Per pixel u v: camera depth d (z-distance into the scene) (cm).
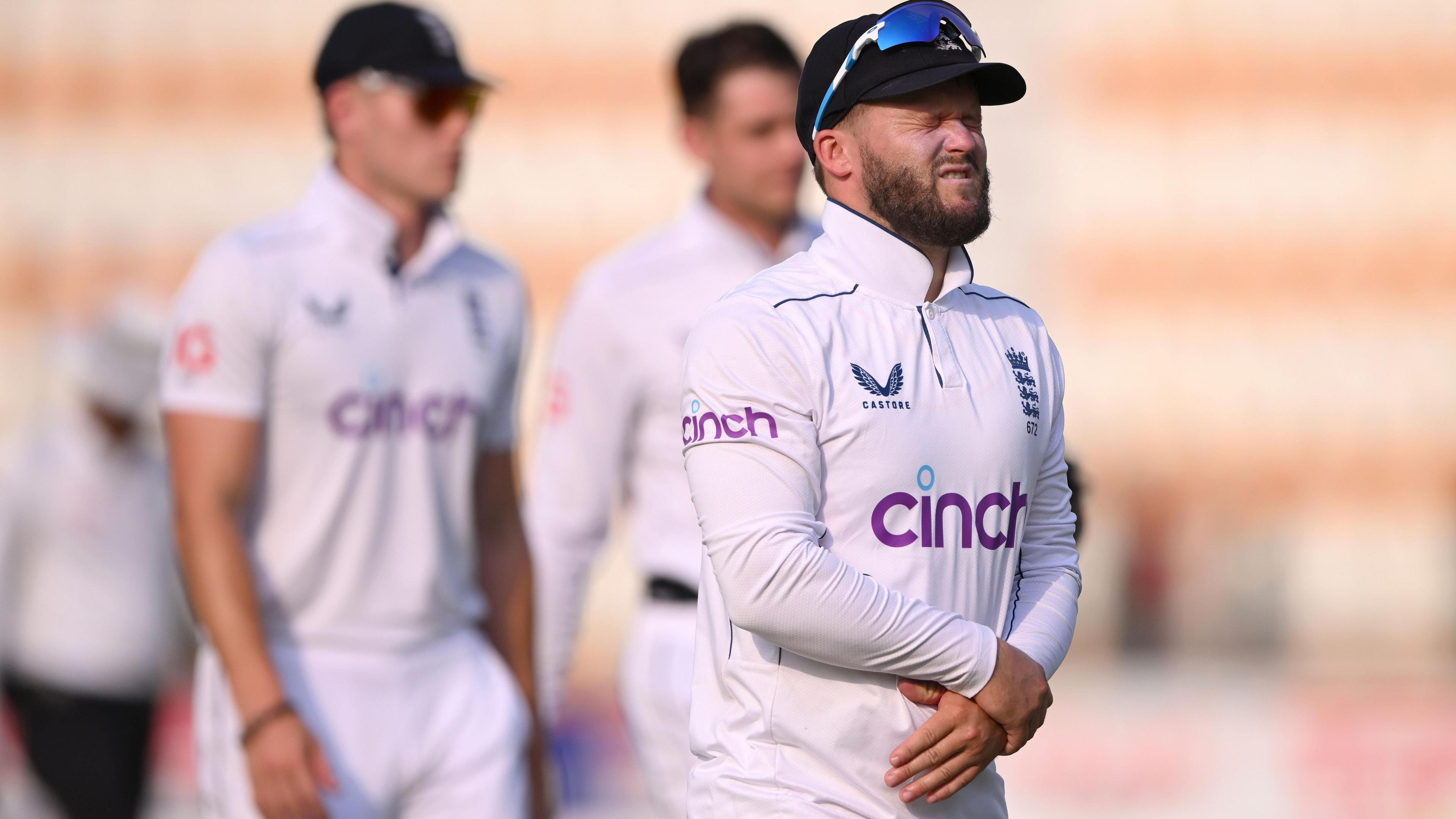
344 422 1165
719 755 809
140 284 4631
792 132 1410
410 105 1177
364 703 1176
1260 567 4019
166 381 1151
